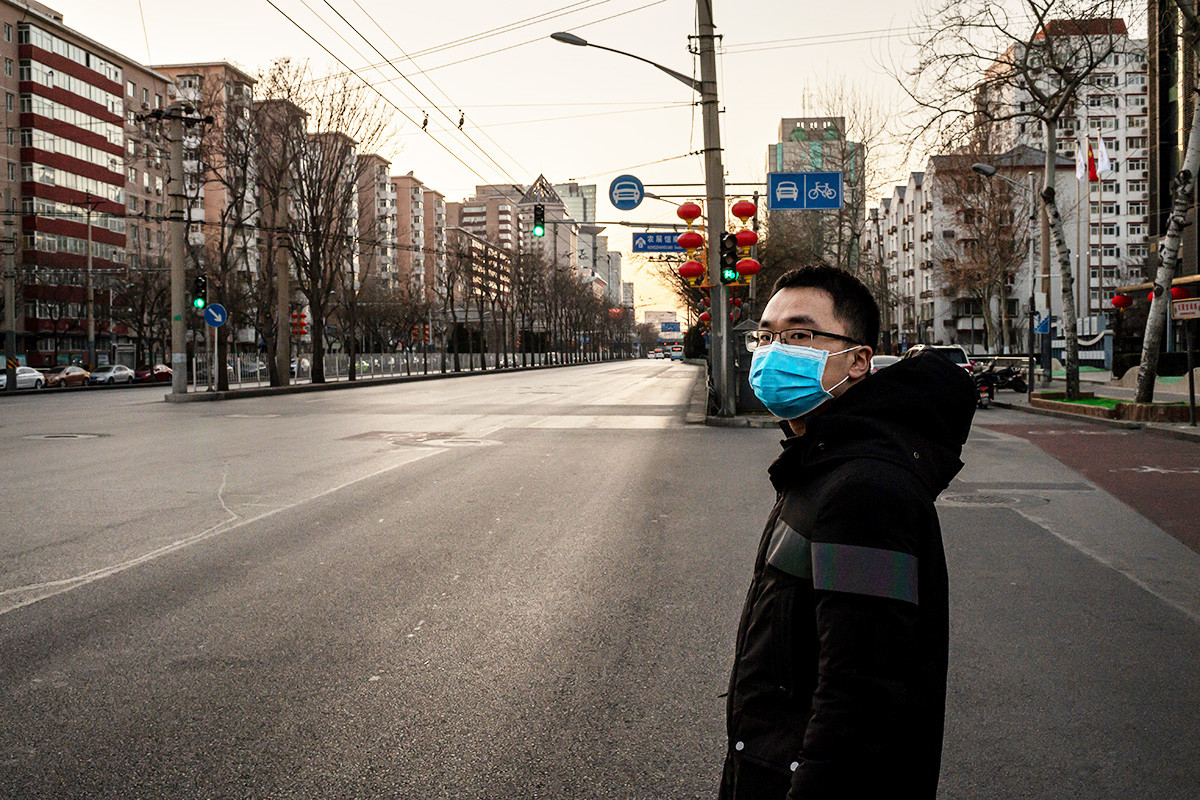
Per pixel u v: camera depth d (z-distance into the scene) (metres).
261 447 14.64
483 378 54.44
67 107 71.06
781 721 1.58
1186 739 3.64
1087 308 83.75
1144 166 88.75
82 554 6.93
